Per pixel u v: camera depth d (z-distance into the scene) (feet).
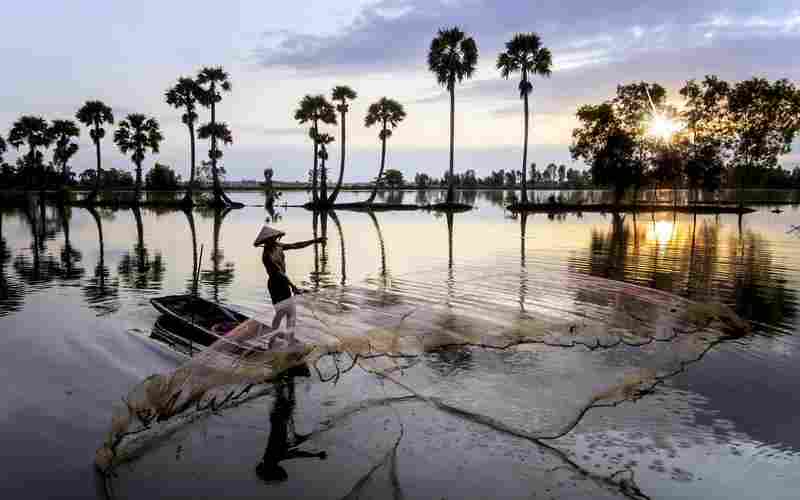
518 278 36.60
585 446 15.15
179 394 17.39
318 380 19.81
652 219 110.83
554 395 18.34
